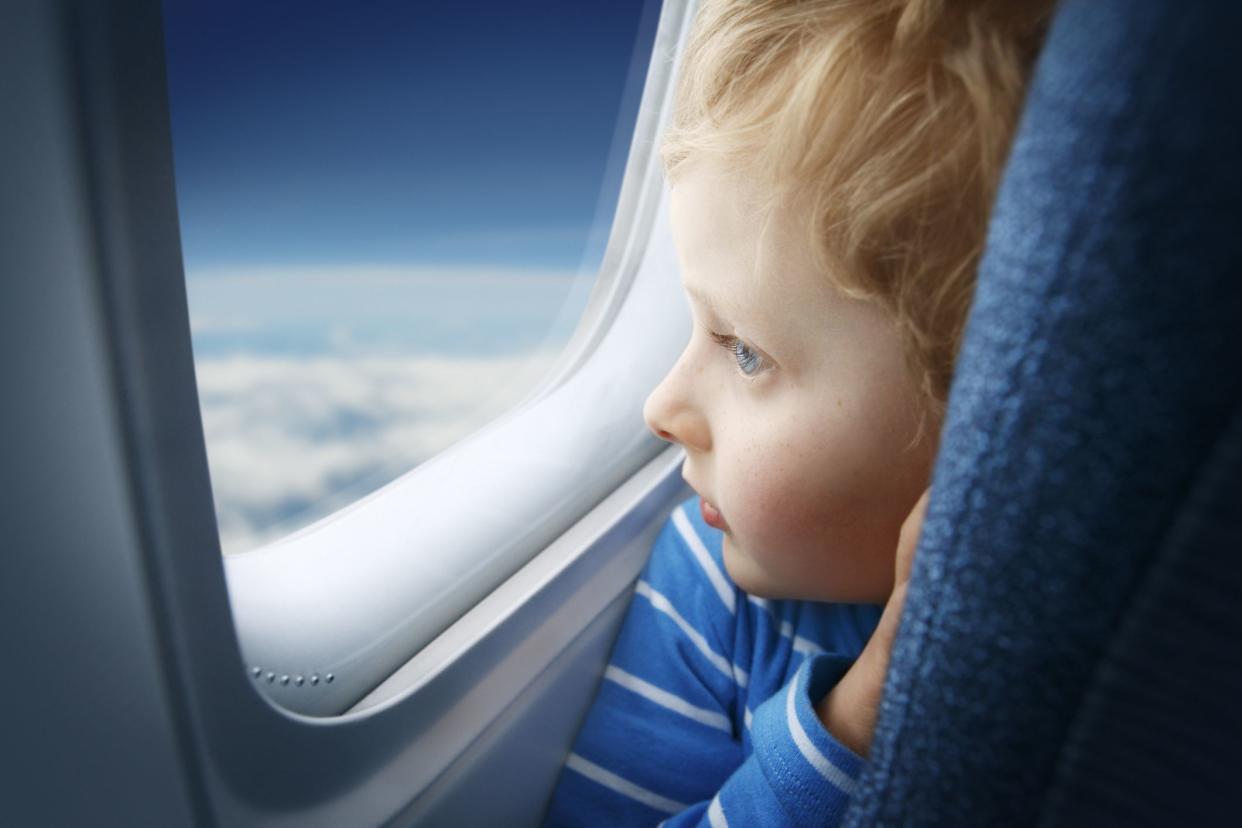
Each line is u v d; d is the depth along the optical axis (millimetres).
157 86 316
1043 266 234
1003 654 254
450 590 677
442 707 615
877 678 581
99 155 308
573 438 892
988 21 431
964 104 438
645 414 655
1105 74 216
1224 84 198
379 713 555
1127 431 223
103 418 341
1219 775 232
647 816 742
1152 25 206
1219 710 227
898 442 543
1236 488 209
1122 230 215
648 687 780
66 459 349
